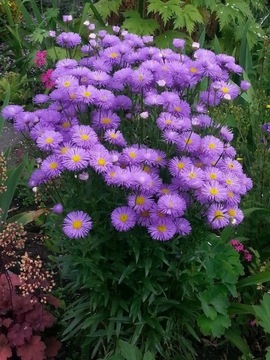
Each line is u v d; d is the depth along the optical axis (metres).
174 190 0.67
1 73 1.50
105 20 1.42
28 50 1.55
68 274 0.77
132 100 0.76
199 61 0.74
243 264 0.90
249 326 0.83
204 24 1.41
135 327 0.76
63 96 0.71
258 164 0.91
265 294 0.75
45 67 1.38
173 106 0.70
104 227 0.69
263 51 1.18
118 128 0.75
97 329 0.78
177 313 0.77
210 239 0.77
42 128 0.69
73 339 0.81
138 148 0.69
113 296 0.75
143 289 0.71
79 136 0.65
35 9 1.50
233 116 1.04
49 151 0.70
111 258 0.71
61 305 0.83
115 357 0.71
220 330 0.76
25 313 0.76
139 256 0.69
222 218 0.66
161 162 0.68
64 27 1.40
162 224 0.64
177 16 1.33
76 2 1.80
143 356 0.71
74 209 0.69
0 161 0.89
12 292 0.78
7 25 1.58
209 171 0.66
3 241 0.79
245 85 0.83
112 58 0.77
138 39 0.83
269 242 0.91
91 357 0.77
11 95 1.37
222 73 0.77
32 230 1.00
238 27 1.42
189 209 0.67
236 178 0.67
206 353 0.81
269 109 1.04
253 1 1.51
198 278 0.75
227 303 0.77
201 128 0.73
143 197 0.64
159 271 0.71
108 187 0.68
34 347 0.74
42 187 0.83
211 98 0.77
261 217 0.89
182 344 0.78
